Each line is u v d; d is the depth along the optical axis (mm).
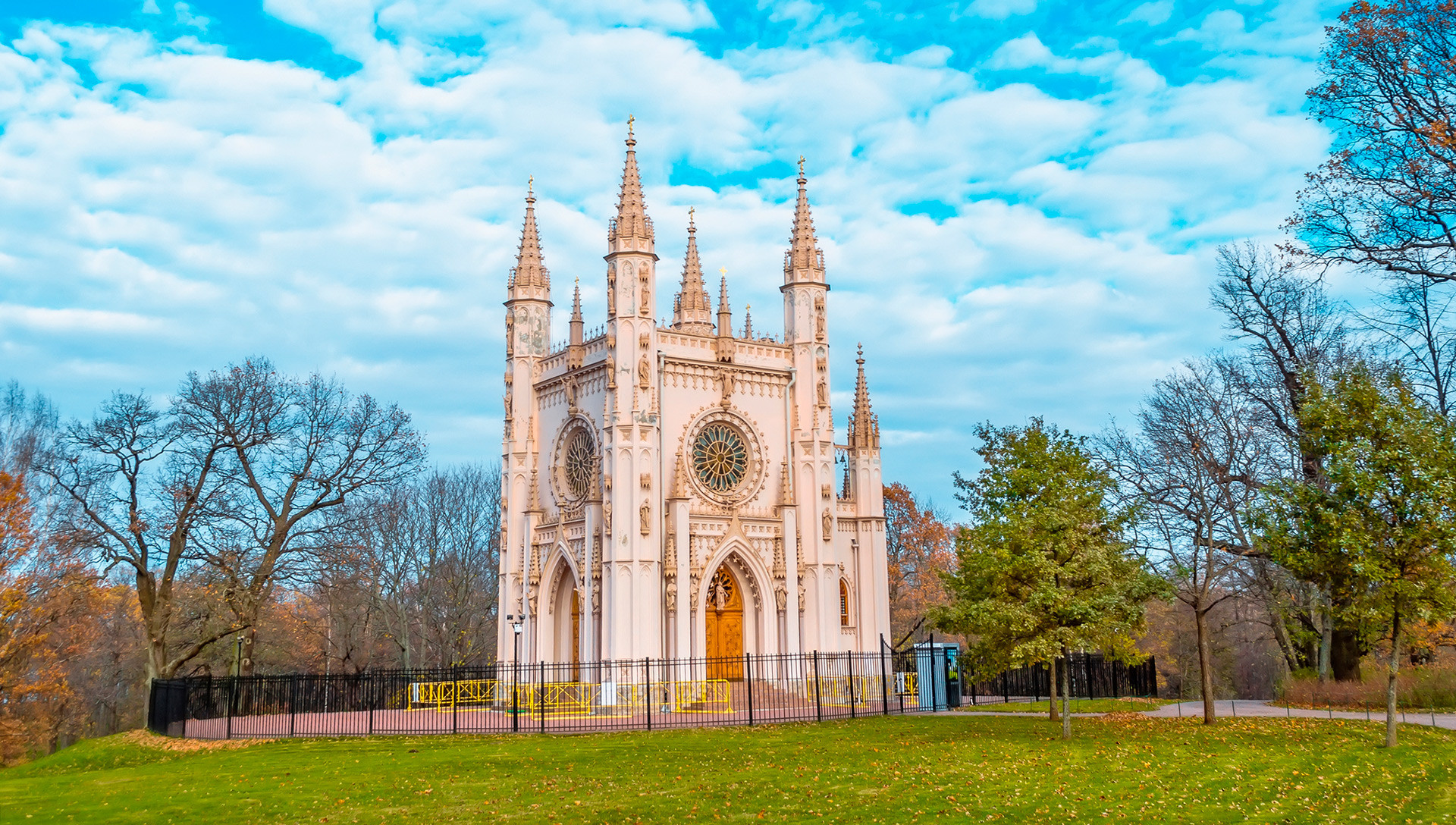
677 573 64062
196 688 56812
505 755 41312
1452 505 36500
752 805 29766
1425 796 28672
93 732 102375
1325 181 46375
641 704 60750
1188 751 37812
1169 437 63938
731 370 69125
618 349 64875
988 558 43812
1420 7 42438
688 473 66938
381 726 54031
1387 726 37812
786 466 70312
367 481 76250
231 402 72125
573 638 68938
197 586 83188
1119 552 44875
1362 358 58781
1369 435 38969
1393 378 40125
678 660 59062
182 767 41938
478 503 118500
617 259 65688
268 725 55500
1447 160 41625
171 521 72000
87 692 97000
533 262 75375
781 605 67438
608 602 62688
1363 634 39969
